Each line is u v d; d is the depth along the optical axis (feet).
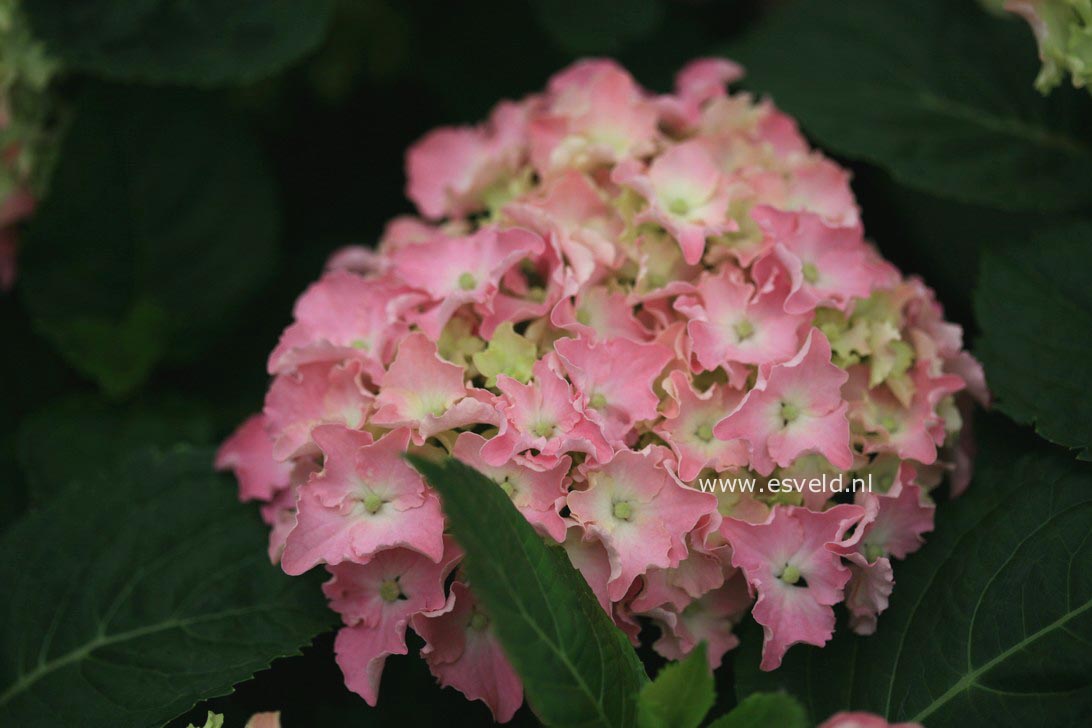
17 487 2.20
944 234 2.25
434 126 2.44
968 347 2.14
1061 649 1.85
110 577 2.00
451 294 1.90
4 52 2.17
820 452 1.86
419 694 2.02
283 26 2.19
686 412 1.89
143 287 2.26
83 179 2.22
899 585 1.93
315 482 1.86
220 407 2.26
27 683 1.94
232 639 1.95
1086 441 1.92
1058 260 2.03
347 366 1.91
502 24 2.42
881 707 1.88
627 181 1.96
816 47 2.23
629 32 2.34
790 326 1.91
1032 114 2.16
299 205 2.41
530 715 1.96
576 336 1.90
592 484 1.85
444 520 1.85
